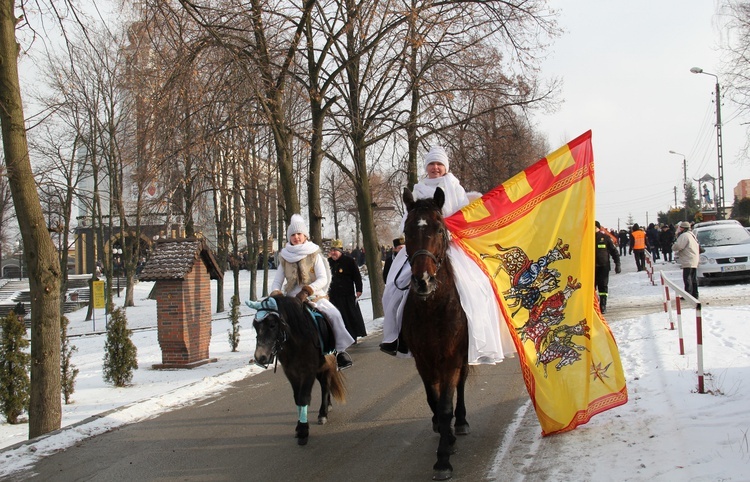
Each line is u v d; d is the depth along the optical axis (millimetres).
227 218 30781
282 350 6590
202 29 11984
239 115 13359
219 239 32094
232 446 6664
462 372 6414
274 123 14102
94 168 30922
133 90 13227
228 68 12781
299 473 5734
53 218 35750
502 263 6062
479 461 5660
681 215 58438
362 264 47531
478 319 5547
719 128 34625
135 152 17953
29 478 6008
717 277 18266
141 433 7371
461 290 5586
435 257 5305
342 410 7945
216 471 5906
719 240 20141
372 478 5484
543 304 6082
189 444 6820
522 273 6086
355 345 13500
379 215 49031
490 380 8969
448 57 17328
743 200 43469
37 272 7996
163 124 13016
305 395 6648
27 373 10383
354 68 17359
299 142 17312
